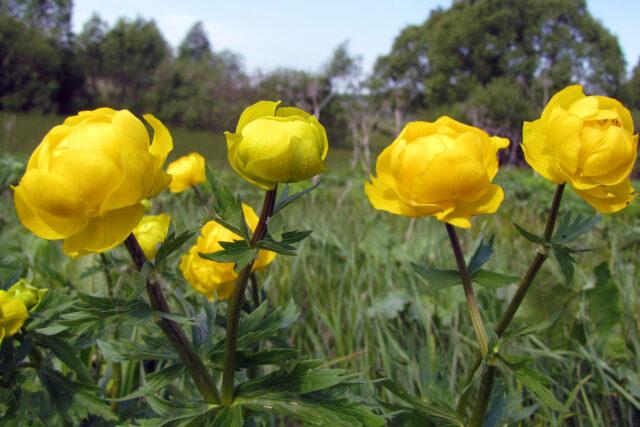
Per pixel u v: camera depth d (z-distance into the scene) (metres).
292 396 0.18
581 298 0.39
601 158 0.17
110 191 0.14
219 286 0.27
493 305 0.42
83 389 0.23
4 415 0.23
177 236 0.15
